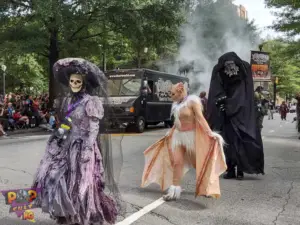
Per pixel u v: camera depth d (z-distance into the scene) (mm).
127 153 10359
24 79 40562
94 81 4125
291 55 27625
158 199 5684
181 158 5688
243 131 7031
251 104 7180
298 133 17250
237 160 7047
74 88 4012
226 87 7227
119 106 16828
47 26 21094
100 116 3951
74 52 23344
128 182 6793
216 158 5371
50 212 3635
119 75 17953
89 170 3795
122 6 20812
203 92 15719
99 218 3850
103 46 25234
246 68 7152
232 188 6449
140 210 5102
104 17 21484
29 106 19719
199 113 5504
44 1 18891
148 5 21891
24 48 20406
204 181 5387
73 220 3664
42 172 3803
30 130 18469
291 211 5188
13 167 8164
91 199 3740
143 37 23016
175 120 5684
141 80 17703
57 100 4125
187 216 4910
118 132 4422
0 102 18984
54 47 22266
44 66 29109
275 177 7371
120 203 4340
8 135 16734
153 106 18766
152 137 14930
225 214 5016
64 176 3734
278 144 12820
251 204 5496
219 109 7160
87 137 3879
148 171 5969
